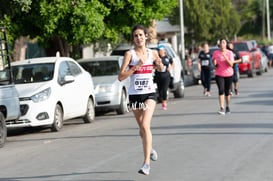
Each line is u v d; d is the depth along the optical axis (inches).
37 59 1366.9
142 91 733.9
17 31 1632.6
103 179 746.2
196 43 4188.0
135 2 1740.9
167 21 4074.8
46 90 1245.7
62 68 1343.5
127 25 1788.9
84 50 2652.6
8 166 887.1
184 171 766.5
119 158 888.9
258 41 4869.6
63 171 815.7
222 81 1359.5
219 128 1140.5
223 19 4126.5
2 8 1470.2
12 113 1131.3
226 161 819.4
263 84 2298.2
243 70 2748.5
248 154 863.7
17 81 1296.8
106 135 1156.5
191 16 3988.7
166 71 1572.3
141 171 718.5
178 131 1132.5
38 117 1226.6
